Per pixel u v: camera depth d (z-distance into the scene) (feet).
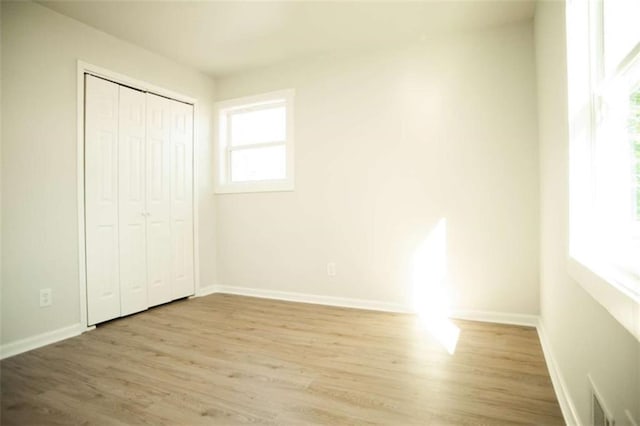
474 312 9.42
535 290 8.82
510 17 8.79
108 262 9.52
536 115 8.80
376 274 10.62
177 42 10.23
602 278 3.09
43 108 8.15
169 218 11.39
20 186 7.73
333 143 11.16
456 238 9.62
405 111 10.22
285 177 12.16
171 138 11.46
